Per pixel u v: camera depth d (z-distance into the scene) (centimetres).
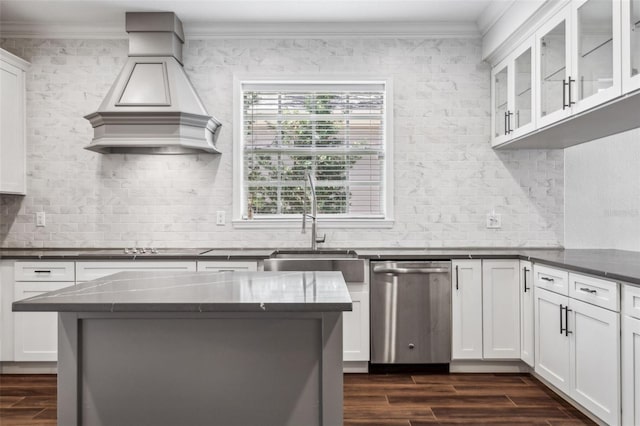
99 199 406
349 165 413
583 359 259
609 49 238
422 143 407
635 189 344
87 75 405
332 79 407
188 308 157
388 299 349
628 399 220
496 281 351
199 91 407
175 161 407
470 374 354
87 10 375
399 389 323
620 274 222
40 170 405
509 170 406
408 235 407
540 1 295
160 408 175
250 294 172
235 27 402
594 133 330
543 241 403
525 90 338
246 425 176
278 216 414
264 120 414
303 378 177
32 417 281
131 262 349
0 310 349
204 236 407
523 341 343
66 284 349
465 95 407
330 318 171
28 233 405
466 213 407
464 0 359
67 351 171
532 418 275
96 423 175
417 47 407
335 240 407
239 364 176
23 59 404
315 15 386
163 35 381
